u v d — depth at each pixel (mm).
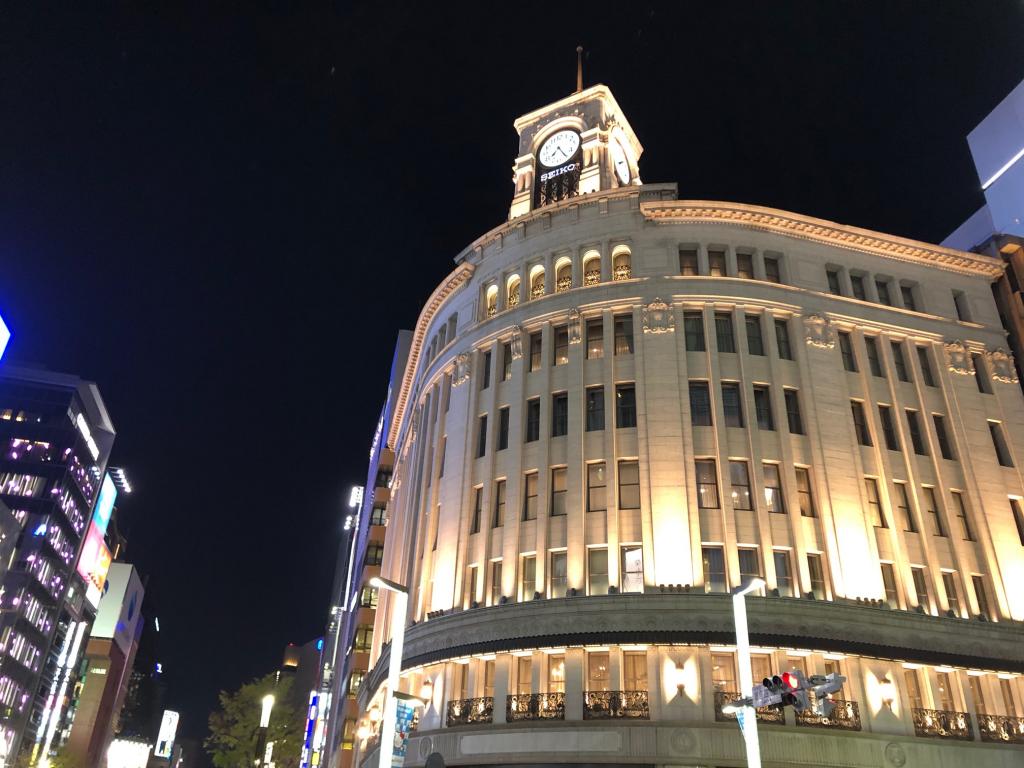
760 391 34688
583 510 32250
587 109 54625
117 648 136125
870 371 36500
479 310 42031
